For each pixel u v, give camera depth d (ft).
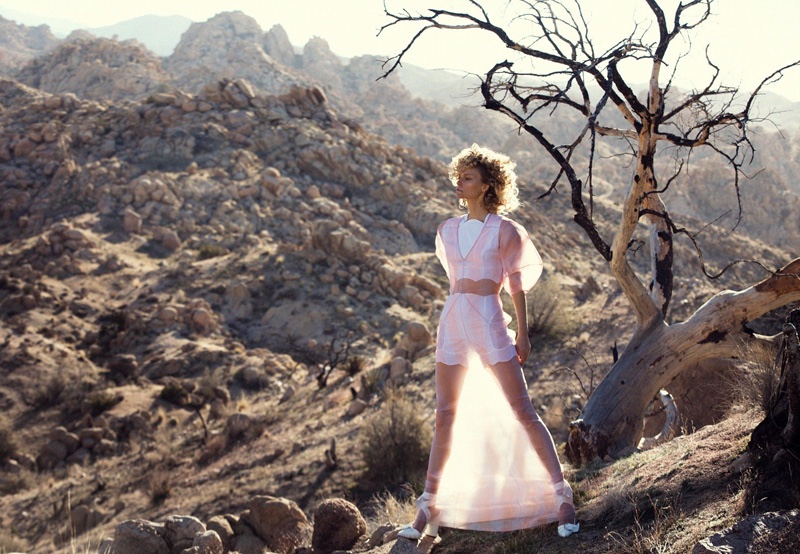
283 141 264.52
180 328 148.36
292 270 171.53
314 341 143.33
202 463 75.77
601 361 55.11
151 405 112.98
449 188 274.77
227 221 215.72
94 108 281.95
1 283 157.79
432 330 137.08
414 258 202.28
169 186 225.76
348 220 224.53
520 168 542.98
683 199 413.59
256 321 156.04
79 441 100.32
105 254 187.11
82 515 67.05
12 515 72.38
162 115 269.64
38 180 237.86
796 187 513.04
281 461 63.67
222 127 268.00
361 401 70.44
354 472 53.16
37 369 124.47
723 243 261.85
